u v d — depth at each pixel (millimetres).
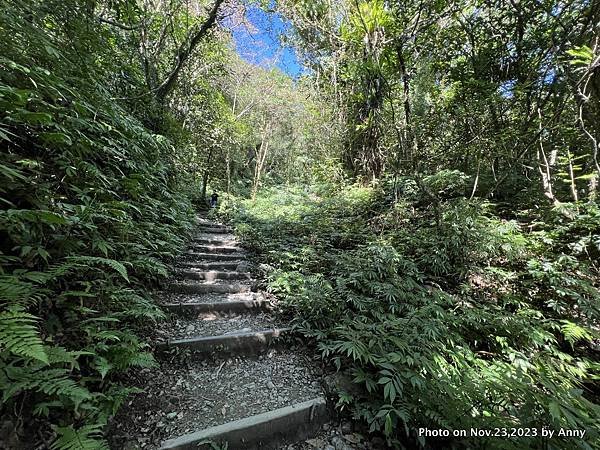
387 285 2752
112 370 1562
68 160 2018
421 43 5273
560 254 3043
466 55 5492
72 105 2211
